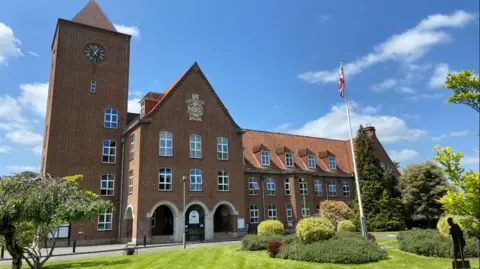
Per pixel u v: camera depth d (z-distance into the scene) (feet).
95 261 68.08
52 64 139.44
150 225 114.62
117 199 128.47
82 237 117.91
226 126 140.15
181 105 130.93
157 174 119.85
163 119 125.59
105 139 131.64
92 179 125.90
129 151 128.26
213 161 133.18
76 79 130.52
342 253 55.47
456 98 25.00
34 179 54.49
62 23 131.64
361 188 156.35
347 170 186.80
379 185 153.38
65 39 131.23
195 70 138.00
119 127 135.23
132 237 115.44
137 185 115.96
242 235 132.26
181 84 133.08
